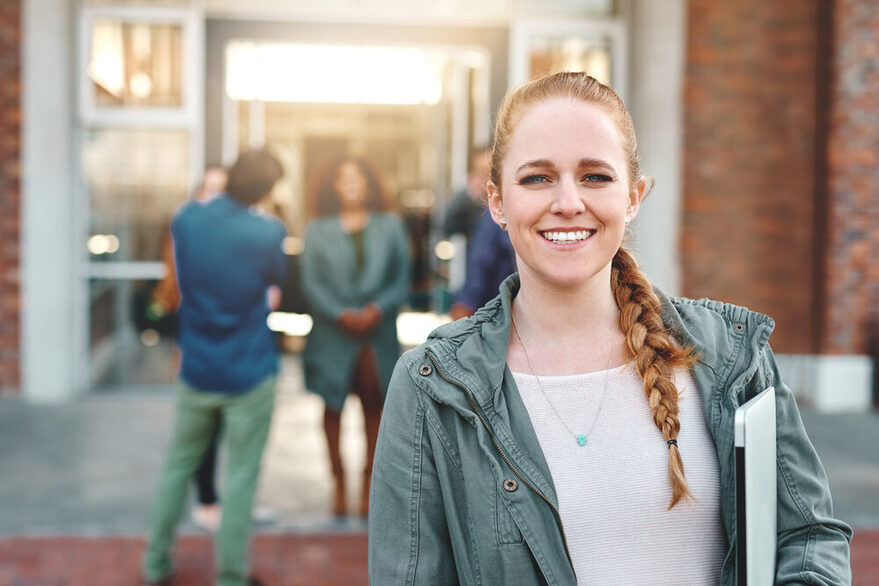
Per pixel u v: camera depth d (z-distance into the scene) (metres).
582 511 1.39
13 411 6.75
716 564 1.41
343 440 6.23
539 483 1.38
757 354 1.46
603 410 1.44
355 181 4.62
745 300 7.10
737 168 7.06
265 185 3.66
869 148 6.92
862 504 4.96
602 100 1.42
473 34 7.41
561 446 1.42
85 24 7.10
